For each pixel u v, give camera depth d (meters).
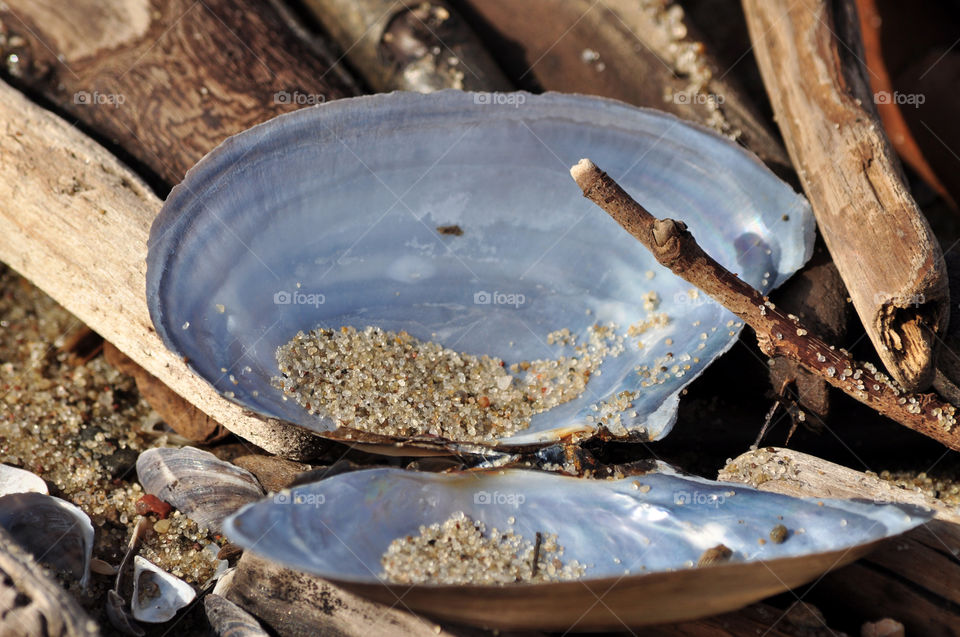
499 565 0.22
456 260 0.25
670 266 0.22
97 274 0.24
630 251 0.24
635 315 0.24
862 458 0.24
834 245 0.24
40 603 0.21
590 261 0.25
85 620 0.21
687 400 0.25
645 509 0.23
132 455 0.25
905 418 0.23
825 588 0.23
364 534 0.22
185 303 0.23
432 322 0.24
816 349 0.23
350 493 0.22
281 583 0.22
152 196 0.25
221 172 0.23
